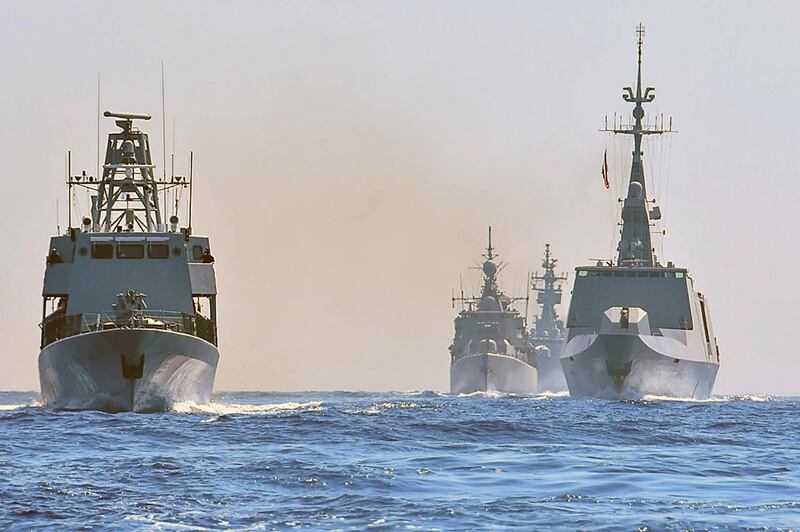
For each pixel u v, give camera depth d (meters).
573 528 101.44
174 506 111.81
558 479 132.50
